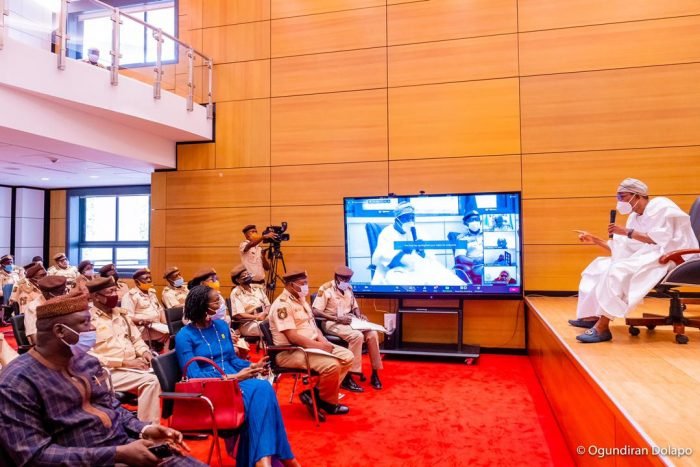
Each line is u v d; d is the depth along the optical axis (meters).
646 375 2.49
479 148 6.27
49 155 6.50
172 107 6.48
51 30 5.05
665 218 3.40
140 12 7.77
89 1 5.42
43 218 10.91
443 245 5.85
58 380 1.77
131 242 10.50
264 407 2.67
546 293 6.01
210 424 2.54
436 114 6.43
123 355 3.39
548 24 6.13
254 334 5.27
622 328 3.90
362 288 6.09
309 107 6.89
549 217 6.03
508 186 6.16
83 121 5.71
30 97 5.02
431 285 5.88
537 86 6.13
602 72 5.95
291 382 4.91
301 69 6.95
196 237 7.26
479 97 6.30
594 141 5.93
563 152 6.02
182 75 6.91
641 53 5.86
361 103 6.70
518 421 3.69
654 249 3.41
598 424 2.34
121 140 6.32
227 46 7.27
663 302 5.19
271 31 7.11
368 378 4.99
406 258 5.95
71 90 5.20
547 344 4.11
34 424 1.67
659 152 5.75
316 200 6.80
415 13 6.57
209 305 3.08
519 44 6.21
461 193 5.80
